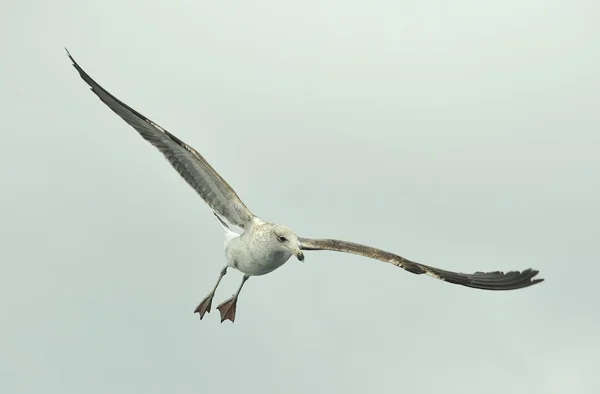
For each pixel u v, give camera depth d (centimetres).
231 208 1828
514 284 1780
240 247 1814
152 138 1797
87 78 1744
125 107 1745
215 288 2050
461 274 1778
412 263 1756
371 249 1769
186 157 1792
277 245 1756
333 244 1778
